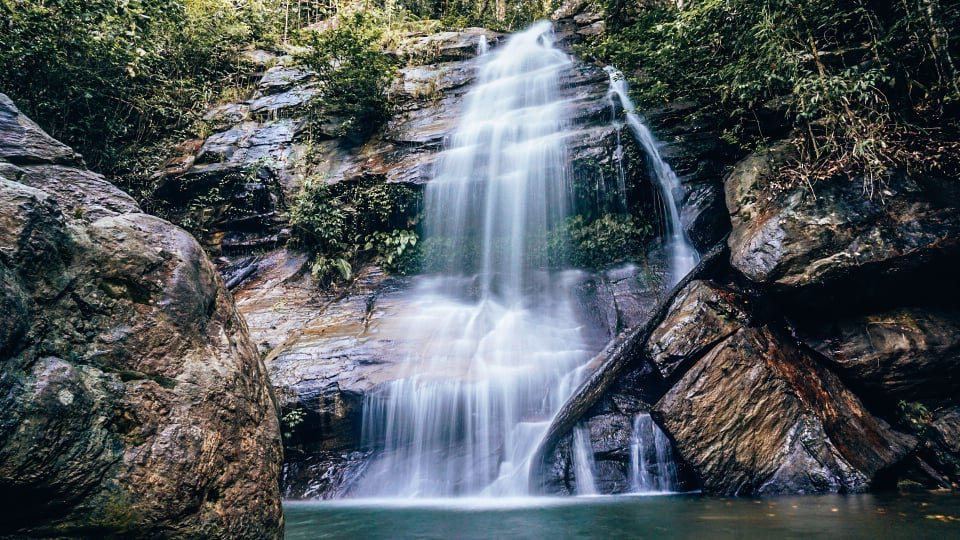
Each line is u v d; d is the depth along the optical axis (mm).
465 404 6355
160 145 11180
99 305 2371
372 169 10352
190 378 2541
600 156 9281
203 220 10531
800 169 6750
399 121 11734
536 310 8531
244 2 14453
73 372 2117
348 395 6449
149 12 8797
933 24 6250
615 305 8219
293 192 10500
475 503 5430
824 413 5555
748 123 8891
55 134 8938
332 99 11586
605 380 6363
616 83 10961
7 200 2121
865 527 3773
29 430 1902
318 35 11438
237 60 13305
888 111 6496
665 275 8492
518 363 6957
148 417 2309
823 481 5176
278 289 9266
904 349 5832
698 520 4203
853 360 5945
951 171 6246
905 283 5906
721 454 5480
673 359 6023
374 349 7184
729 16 7066
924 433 5848
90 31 8227
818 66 6555
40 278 2166
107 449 2131
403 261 9922
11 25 7734
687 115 9562
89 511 2061
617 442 6047
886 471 5371
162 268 2686
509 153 9961
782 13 6527
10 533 1951
